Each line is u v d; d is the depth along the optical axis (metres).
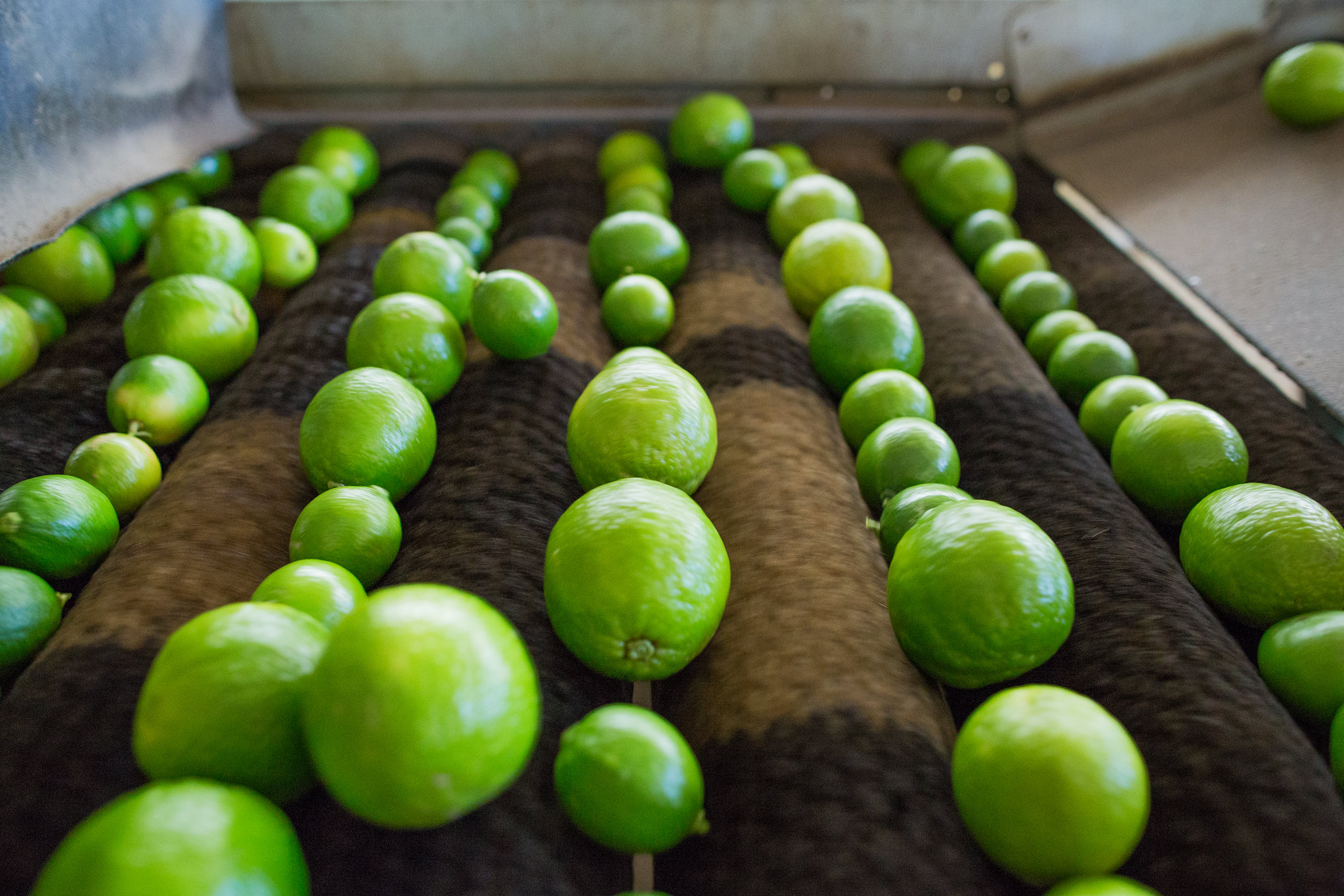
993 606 0.31
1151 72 0.76
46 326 0.50
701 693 0.34
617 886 0.30
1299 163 0.60
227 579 0.37
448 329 0.45
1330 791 0.30
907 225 0.63
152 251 0.50
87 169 0.53
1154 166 0.67
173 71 0.62
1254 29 0.73
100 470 0.40
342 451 0.38
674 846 0.29
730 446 0.43
